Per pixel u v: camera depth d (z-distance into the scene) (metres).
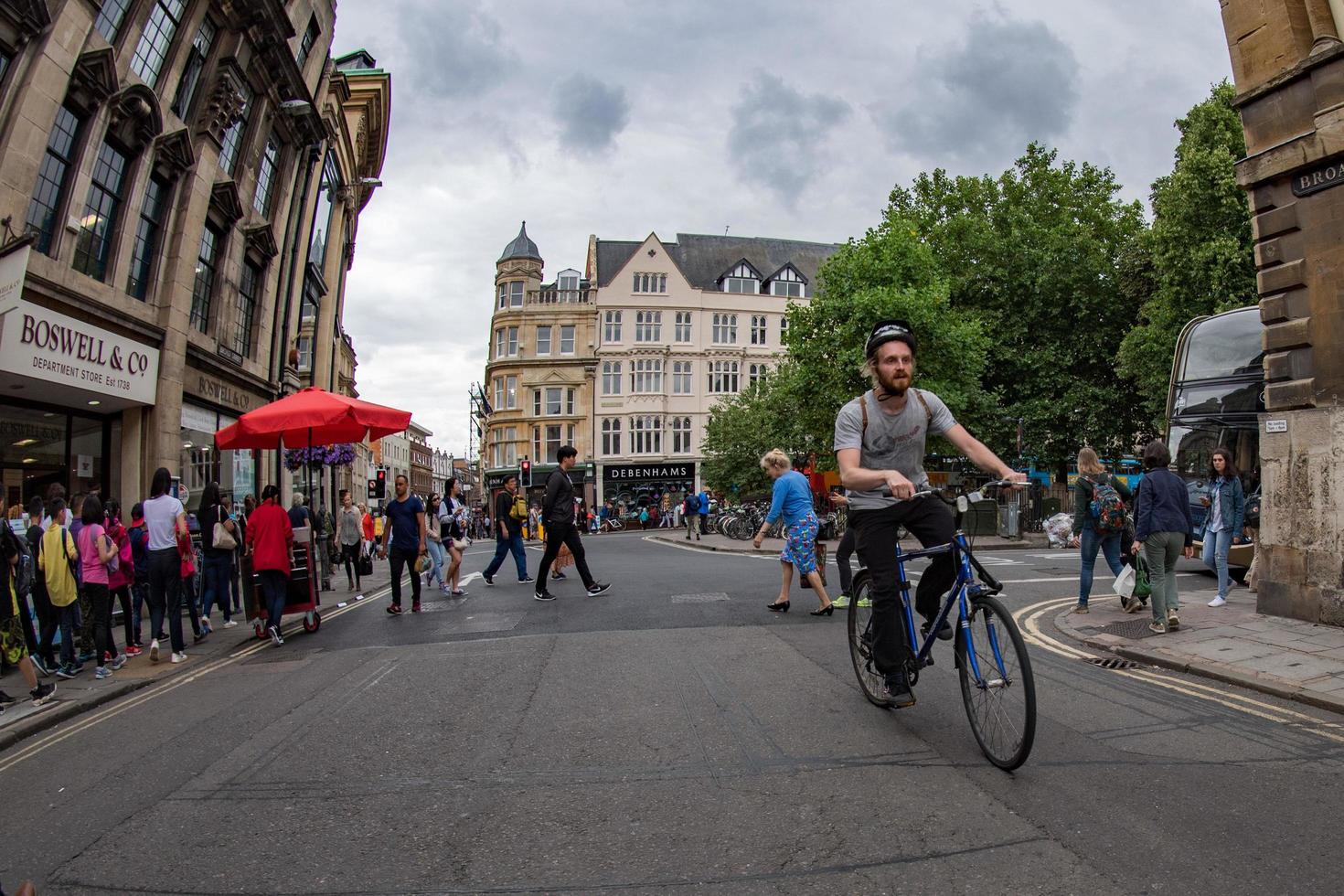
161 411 14.46
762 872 3.02
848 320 29.34
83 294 12.07
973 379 28.91
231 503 17.73
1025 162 36.25
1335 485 7.58
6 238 10.40
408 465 120.81
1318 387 7.76
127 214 13.69
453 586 12.94
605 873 3.07
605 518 49.59
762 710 5.16
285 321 21.50
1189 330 13.53
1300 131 7.88
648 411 52.94
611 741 4.68
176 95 15.20
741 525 28.36
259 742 5.07
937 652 6.74
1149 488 7.59
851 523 4.66
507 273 54.94
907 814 3.49
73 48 11.48
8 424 12.11
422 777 4.23
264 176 20.30
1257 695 5.52
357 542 15.09
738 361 54.38
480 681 6.34
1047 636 7.76
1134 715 4.99
